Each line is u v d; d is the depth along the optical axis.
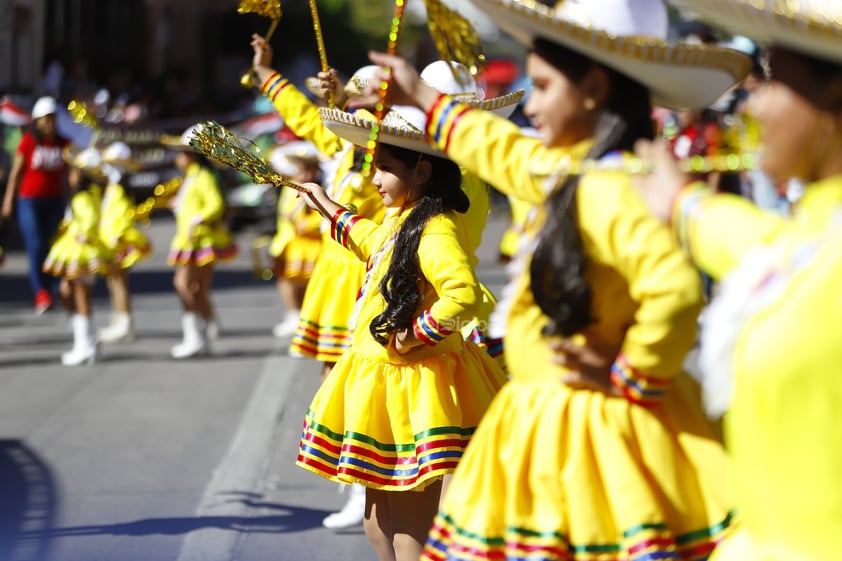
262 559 12.97
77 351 24.70
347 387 10.14
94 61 64.56
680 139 18.08
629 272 6.48
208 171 25.48
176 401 20.89
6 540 13.57
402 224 9.75
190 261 24.89
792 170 5.88
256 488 15.60
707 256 6.16
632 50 6.55
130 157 26.12
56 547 13.33
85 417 19.73
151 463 16.81
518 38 7.07
